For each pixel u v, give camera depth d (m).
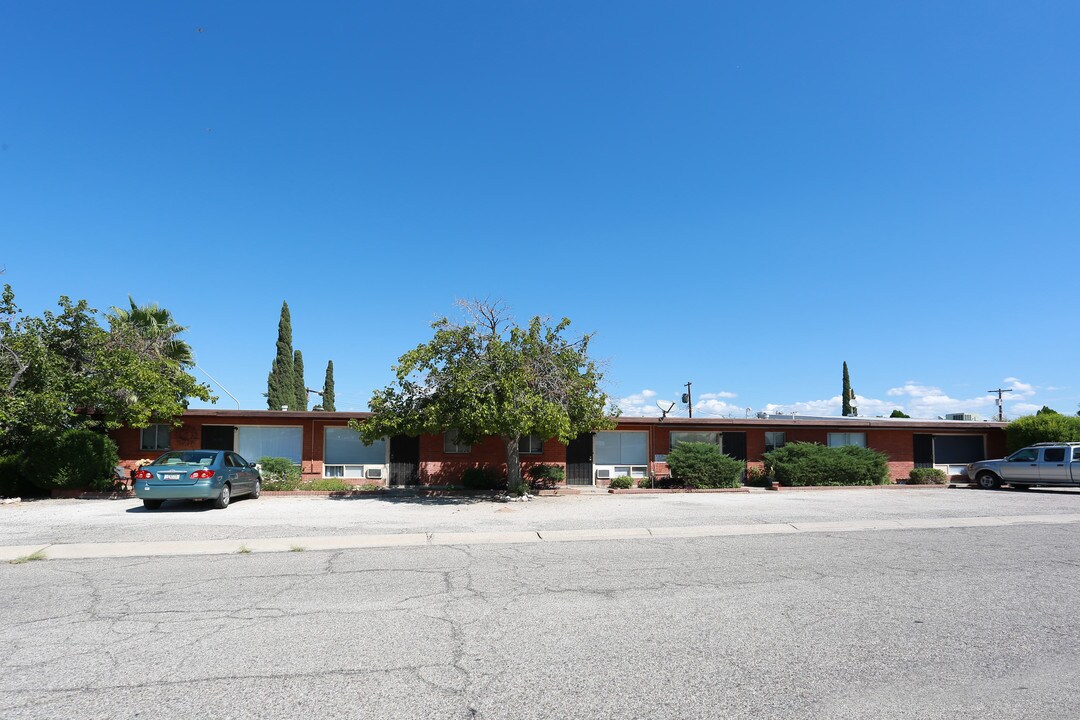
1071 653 5.69
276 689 4.87
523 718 4.40
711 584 8.20
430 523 14.04
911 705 4.62
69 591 7.86
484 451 23.48
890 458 26.81
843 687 4.93
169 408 19.98
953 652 5.70
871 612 6.93
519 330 18.97
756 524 14.08
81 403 19.47
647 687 4.91
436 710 4.52
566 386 18.64
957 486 24.52
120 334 21.66
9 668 5.27
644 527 13.53
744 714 4.46
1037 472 22.47
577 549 10.87
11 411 17.98
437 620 6.62
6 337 19.41
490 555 10.27
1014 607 7.15
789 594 7.69
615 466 24.62
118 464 21.44
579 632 6.23
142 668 5.27
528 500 19.12
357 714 4.46
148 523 13.77
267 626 6.41
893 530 13.24
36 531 12.60
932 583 8.27
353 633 6.19
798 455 23.88
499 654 5.62
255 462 22.28
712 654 5.63
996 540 11.80
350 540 11.77
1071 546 11.15
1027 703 4.66
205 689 4.86
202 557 10.20
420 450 23.23
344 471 23.03
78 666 5.32
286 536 12.16
